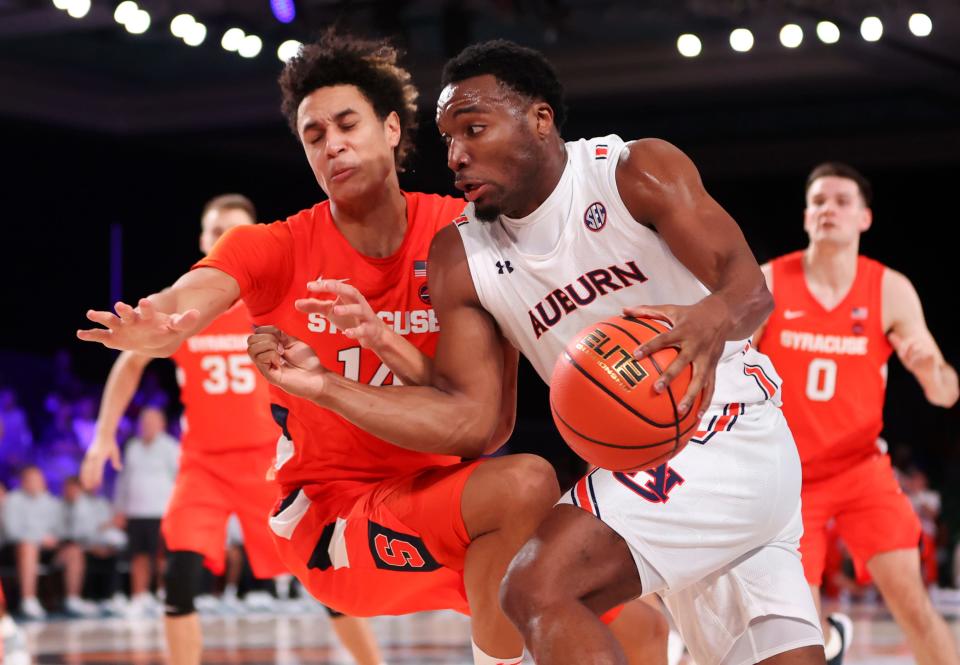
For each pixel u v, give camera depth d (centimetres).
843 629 438
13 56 1194
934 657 412
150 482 905
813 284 448
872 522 426
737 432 264
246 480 494
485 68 262
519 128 260
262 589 1014
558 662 238
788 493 271
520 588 246
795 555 279
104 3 952
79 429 1208
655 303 267
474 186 262
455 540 282
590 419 236
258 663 601
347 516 300
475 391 275
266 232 304
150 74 1295
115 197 1346
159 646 691
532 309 272
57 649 675
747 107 1329
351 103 297
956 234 1402
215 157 1384
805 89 1262
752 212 1431
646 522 252
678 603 281
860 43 1031
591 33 1164
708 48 1141
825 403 438
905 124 1309
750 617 270
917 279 1421
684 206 258
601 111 1321
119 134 1331
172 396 1446
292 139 1364
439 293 280
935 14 934
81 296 1350
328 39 307
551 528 253
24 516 909
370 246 305
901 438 1461
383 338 276
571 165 268
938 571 1100
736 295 247
